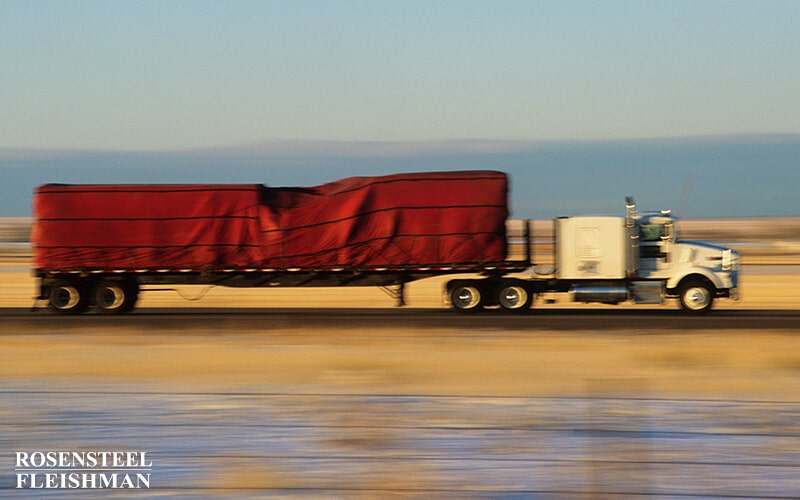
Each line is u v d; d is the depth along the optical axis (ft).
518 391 98.27
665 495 61.57
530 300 196.13
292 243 195.62
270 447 74.13
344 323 175.11
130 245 197.88
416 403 91.61
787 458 70.69
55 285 201.46
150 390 99.96
